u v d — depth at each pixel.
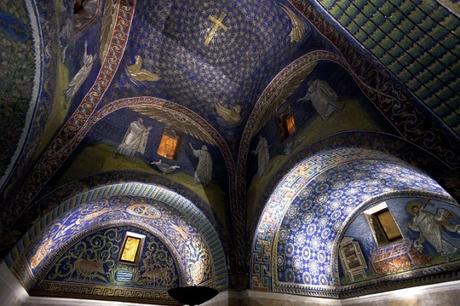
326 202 8.46
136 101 8.33
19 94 4.82
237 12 8.16
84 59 6.41
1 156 5.13
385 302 7.92
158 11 7.79
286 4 7.02
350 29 5.29
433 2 4.12
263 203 8.07
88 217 8.34
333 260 9.21
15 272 6.50
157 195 8.23
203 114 9.37
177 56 8.59
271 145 8.38
